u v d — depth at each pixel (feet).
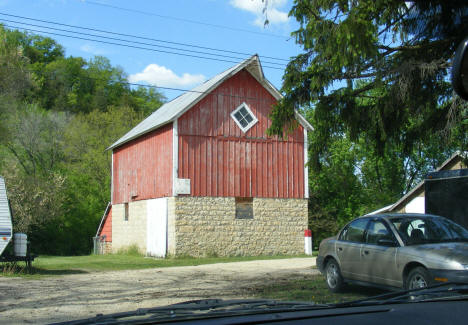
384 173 131.13
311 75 38.37
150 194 82.02
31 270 52.80
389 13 34.01
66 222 120.57
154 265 63.26
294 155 82.84
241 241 77.30
